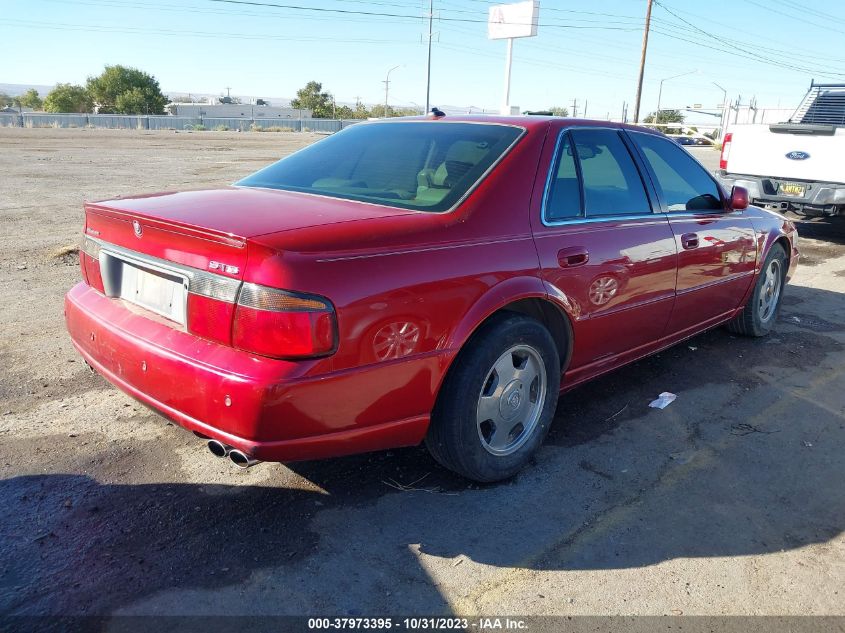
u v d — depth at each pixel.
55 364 4.23
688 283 4.16
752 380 4.55
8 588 2.31
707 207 4.51
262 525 2.73
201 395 2.42
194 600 2.31
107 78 96.19
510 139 3.29
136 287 2.84
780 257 5.36
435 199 2.97
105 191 12.28
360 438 2.57
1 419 3.50
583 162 3.53
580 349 3.48
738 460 3.46
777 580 2.56
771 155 9.84
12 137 30.72
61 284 6.09
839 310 6.41
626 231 3.60
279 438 2.38
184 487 2.97
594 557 2.64
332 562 2.54
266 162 19.72
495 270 2.88
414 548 2.64
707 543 2.77
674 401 4.16
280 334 2.30
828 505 3.09
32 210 10.04
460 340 2.75
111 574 2.41
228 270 2.38
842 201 9.06
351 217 2.67
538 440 3.27
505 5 39.84
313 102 101.75
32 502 2.80
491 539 2.72
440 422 2.86
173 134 42.16
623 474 3.28
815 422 3.94
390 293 2.51
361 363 2.47
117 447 3.28
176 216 2.62
